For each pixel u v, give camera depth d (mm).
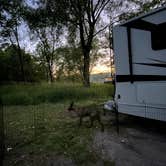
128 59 5176
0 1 15531
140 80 4902
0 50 24469
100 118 5832
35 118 6777
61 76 29938
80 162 3438
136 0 14664
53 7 13703
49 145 4262
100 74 20797
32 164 3418
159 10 4508
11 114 7516
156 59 4559
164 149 3873
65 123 6012
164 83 4410
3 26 17875
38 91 11789
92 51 24594
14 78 26688
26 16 14859
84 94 11195
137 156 3582
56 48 25156
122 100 5383
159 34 4508
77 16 14227
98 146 4117
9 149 4074
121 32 5340
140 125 5609
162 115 4453
